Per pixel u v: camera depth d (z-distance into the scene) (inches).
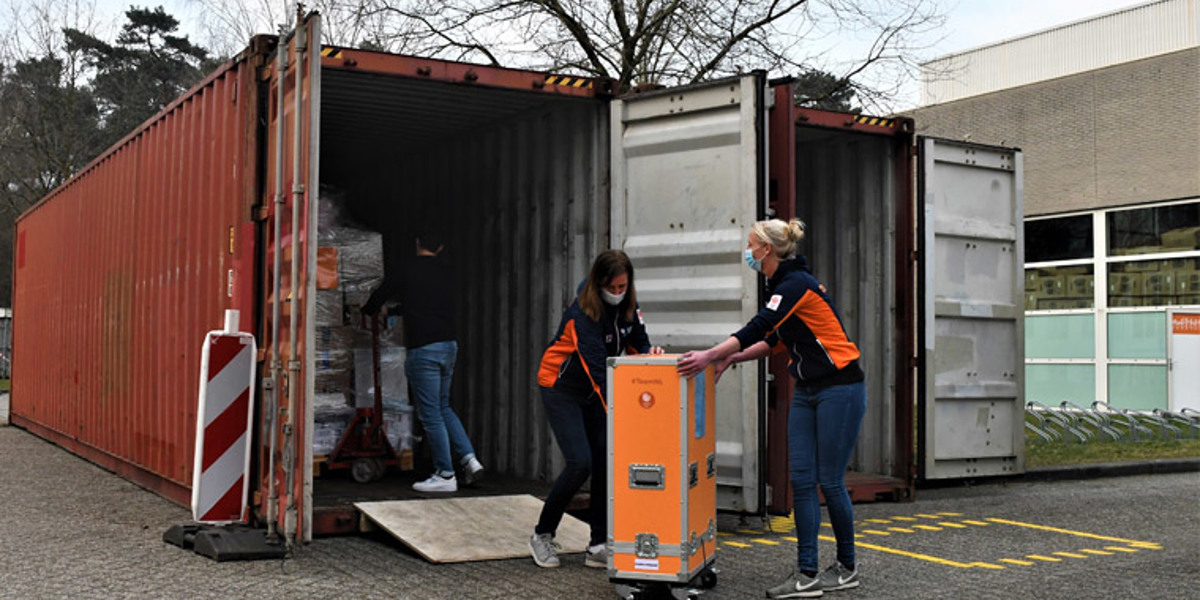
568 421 230.7
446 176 392.2
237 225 278.1
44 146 1211.9
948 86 940.6
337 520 263.0
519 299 347.6
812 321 211.0
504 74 294.4
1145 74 749.9
